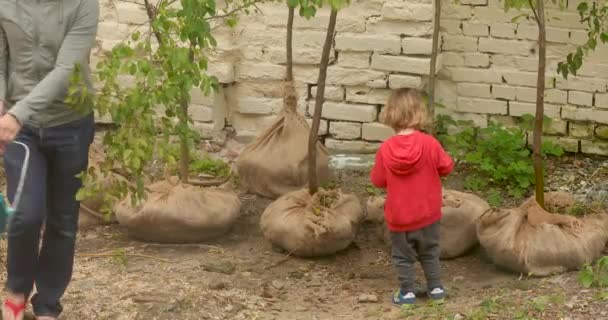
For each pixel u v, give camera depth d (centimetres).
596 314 549
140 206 691
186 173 726
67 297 599
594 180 796
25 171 488
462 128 852
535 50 828
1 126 479
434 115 830
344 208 695
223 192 730
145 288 617
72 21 501
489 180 797
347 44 831
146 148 533
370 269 684
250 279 655
